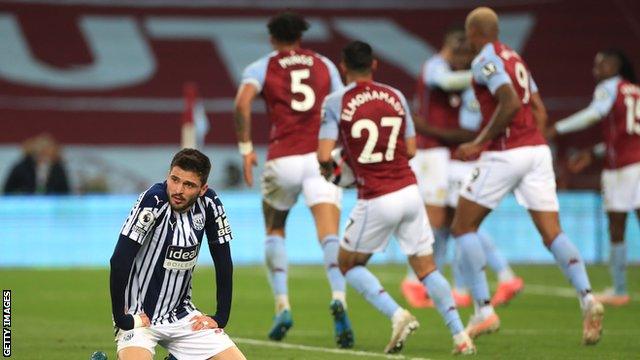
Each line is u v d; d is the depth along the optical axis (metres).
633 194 39.19
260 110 85.69
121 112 86.56
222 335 19.72
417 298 39.22
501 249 61.56
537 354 26.52
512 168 27.91
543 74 90.75
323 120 26.45
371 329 32.28
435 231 39.31
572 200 61.19
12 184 63.12
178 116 87.12
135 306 19.42
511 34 93.50
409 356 26.08
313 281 49.38
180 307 19.77
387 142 26.12
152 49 92.06
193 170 18.72
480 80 27.67
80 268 56.53
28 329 32.06
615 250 39.81
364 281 26.30
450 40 37.59
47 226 59.00
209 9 96.00
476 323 28.09
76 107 86.25
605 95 38.41
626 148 39.09
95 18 93.50
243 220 60.19
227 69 91.44
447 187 39.06
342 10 96.62
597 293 44.59
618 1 94.25
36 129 84.00
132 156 83.62
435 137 37.59
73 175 81.38
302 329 32.38
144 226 18.88
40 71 88.38
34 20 91.94
